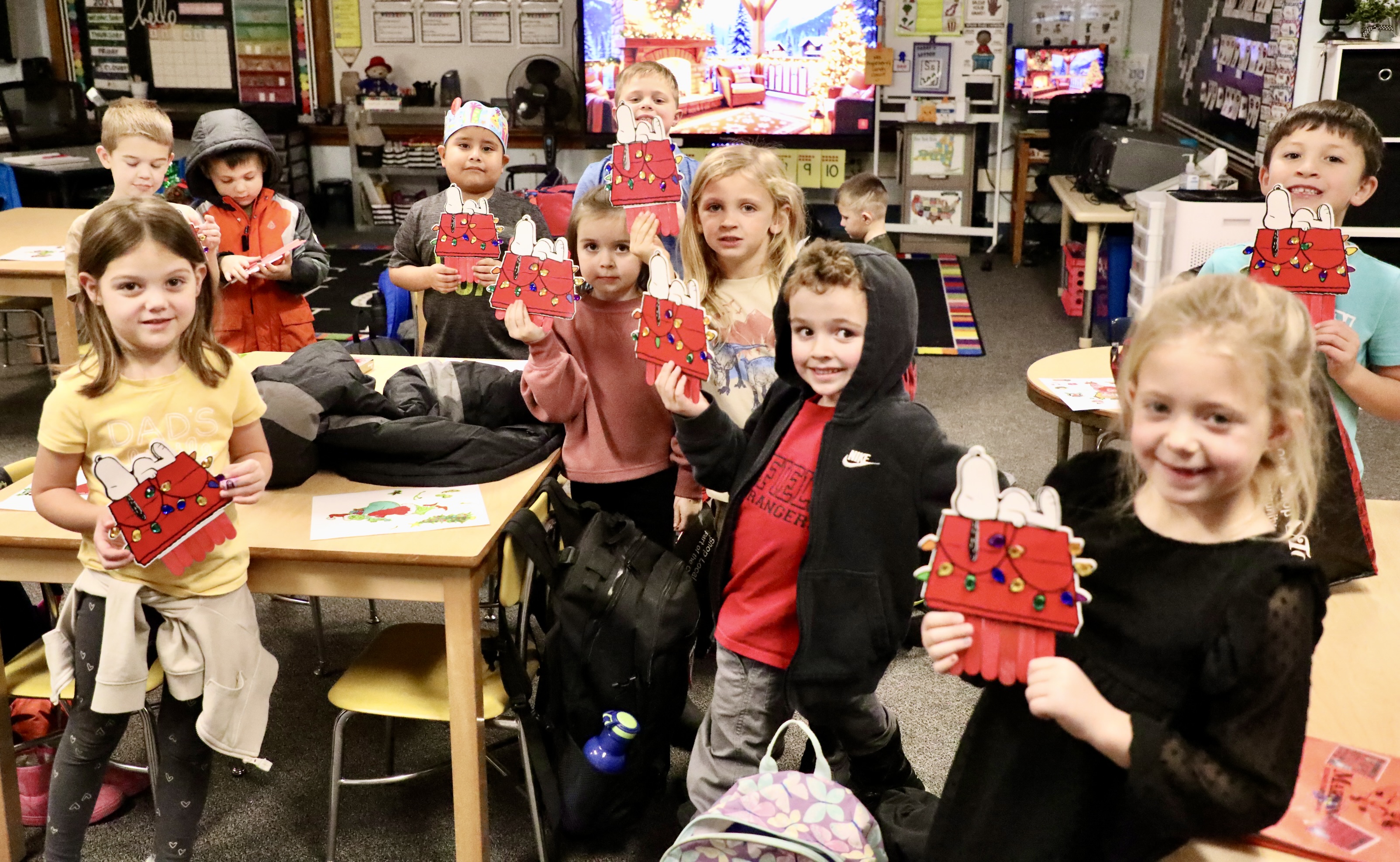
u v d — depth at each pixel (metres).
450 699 2.09
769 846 1.62
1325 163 2.17
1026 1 7.77
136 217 1.78
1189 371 1.03
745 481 1.98
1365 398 2.03
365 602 3.41
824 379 1.86
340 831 2.39
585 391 2.47
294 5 8.13
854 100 7.64
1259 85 5.51
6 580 2.12
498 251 2.90
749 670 2.00
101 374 1.84
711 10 7.60
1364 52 4.79
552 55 8.05
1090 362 3.07
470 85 8.20
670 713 2.28
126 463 1.87
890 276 1.85
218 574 1.97
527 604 2.20
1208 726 1.08
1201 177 5.11
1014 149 7.84
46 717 2.49
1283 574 1.06
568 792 2.27
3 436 4.51
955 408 4.91
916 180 7.66
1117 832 1.15
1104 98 7.07
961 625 1.18
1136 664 1.12
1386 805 1.22
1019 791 1.20
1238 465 1.04
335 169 8.47
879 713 2.10
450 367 2.60
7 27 8.01
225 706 1.98
